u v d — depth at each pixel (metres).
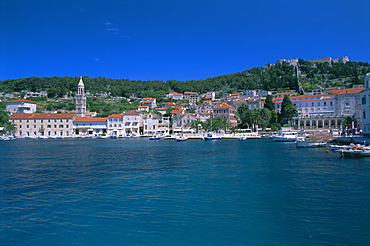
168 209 24.73
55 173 41.78
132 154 67.44
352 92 152.88
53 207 25.78
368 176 35.38
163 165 48.69
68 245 18.81
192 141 118.12
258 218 22.27
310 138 80.00
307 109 160.62
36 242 19.25
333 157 53.72
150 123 170.25
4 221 22.67
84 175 40.00
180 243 18.62
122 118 168.50
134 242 18.92
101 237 19.73
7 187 33.25
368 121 79.62
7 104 186.75
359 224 20.52
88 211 24.62
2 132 156.12
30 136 157.75
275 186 31.81
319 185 31.62
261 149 74.69
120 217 23.11
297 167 43.59
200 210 24.34
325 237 18.80
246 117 146.88
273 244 18.17
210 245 18.25
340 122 131.38
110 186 33.25
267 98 169.88
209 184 33.50
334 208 23.84
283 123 155.50
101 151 76.31
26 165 49.97
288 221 21.52
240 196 28.17
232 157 58.19
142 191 30.78
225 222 21.66
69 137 159.88
